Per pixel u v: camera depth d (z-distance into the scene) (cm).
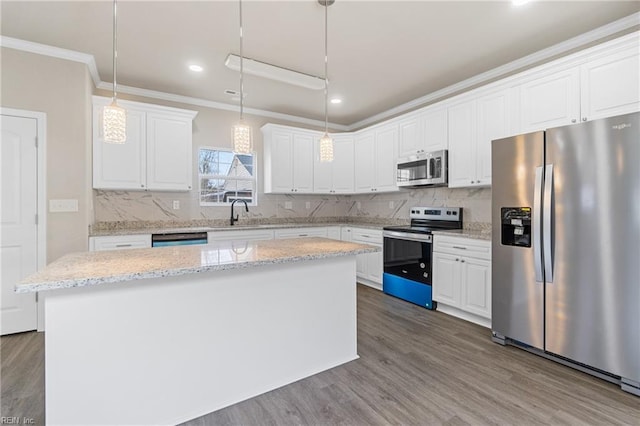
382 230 408
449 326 293
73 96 294
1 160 270
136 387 156
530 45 282
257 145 479
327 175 499
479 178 312
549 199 214
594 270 196
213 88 382
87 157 304
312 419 166
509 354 237
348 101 432
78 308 144
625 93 214
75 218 295
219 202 454
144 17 238
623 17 240
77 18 239
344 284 230
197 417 169
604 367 193
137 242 331
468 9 231
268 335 195
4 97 269
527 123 271
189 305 169
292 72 330
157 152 365
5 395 184
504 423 161
